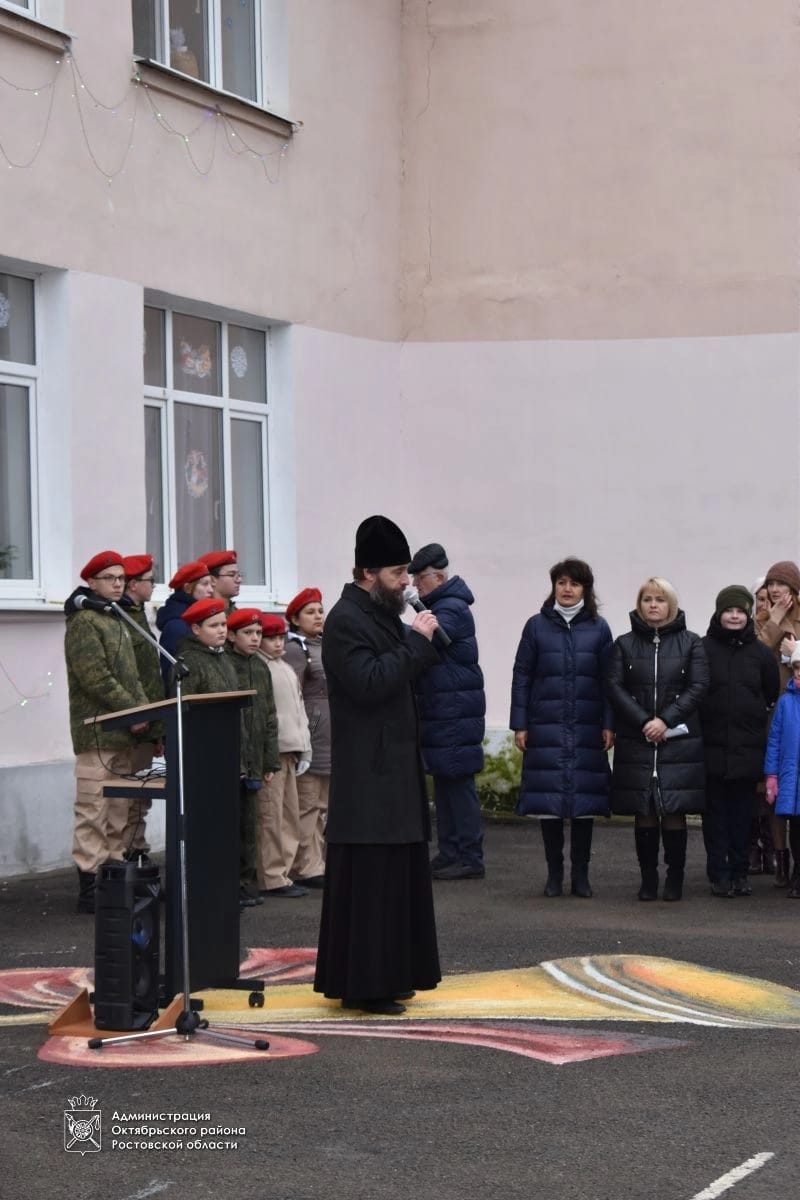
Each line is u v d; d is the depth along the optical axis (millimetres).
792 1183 5031
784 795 10383
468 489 15805
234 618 10211
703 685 10312
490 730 15305
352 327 15328
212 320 14055
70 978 8016
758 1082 6141
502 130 15695
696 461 15273
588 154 15477
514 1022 7113
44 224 11805
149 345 13297
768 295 15086
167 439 13438
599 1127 5582
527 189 15633
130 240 12602
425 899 7359
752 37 15062
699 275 15250
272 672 10617
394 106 15891
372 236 15594
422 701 11453
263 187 14172
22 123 11594
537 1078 6195
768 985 7875
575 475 15547
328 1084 6102
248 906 10070
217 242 13609
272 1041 6770
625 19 15336
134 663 9961
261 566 14656
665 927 9469
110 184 12422
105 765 9812
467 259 15797
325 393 15000
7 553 11805
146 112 12781
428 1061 6445
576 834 10695
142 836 10211
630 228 15391
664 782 10203
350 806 7207
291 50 14547
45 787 11438
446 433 15867
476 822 11523
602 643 10680
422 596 11625
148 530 13250
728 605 10727
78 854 9883
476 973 8156
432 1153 5309
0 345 11766
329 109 15000
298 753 10617
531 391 15641
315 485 14875
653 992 7723
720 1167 5172
